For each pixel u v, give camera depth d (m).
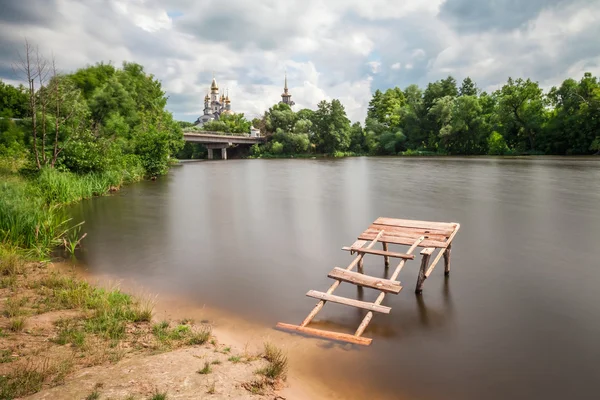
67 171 24.19
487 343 6.55
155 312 7.65
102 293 8.04
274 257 11.75
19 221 11.85
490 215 17.77
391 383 5.42
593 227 15.11
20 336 5.76
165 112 64.62
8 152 29.77
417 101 98.19
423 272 8.56
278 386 5.00
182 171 50.91
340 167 55.00
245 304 8.23
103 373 4.76
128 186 31.59
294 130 108.12
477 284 9.25
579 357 6.14
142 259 11.61
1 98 60.66
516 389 5.36
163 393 4.33
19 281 8.53
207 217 18.16
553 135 68.06
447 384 5.43
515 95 70.25
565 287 9.05
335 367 5.77
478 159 63.53
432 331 6.96
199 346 5.95
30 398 4.11
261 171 49.75
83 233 15.02
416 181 33.12
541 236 13.82
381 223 10.66
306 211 19.47
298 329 6.97
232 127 125.38
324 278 9.88
